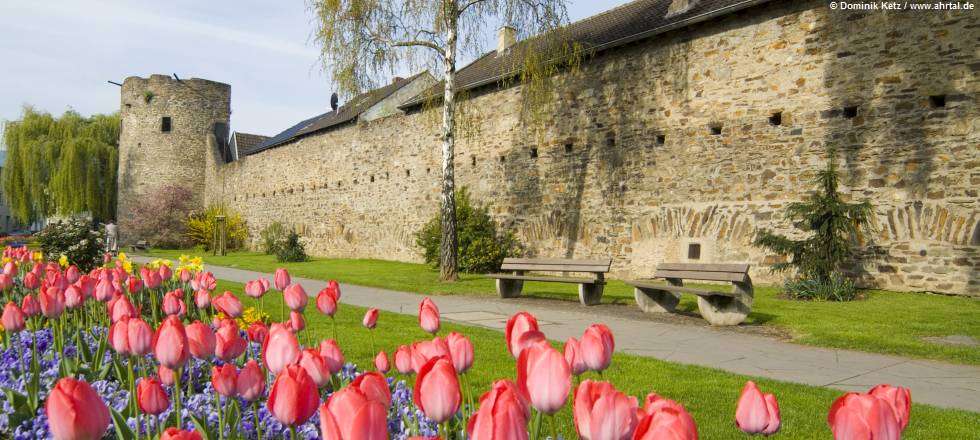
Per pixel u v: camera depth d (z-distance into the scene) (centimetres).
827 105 1098
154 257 2481
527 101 1591
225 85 3738
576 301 1061
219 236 3053
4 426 285
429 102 1512
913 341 657
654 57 1361
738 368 563
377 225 2228
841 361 593
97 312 542
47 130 3653
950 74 970
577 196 1506
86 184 3484
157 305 669
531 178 1620
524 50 1416
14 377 361
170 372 238
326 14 1328
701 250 1253
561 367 137
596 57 1479
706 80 1269
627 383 487
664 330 765
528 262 1094
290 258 2200
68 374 356
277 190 2894
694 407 423
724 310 796
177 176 3550
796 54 1141
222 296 367
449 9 1371
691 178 1282
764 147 1175
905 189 1006
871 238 1041
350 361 540
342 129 2445
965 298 926
